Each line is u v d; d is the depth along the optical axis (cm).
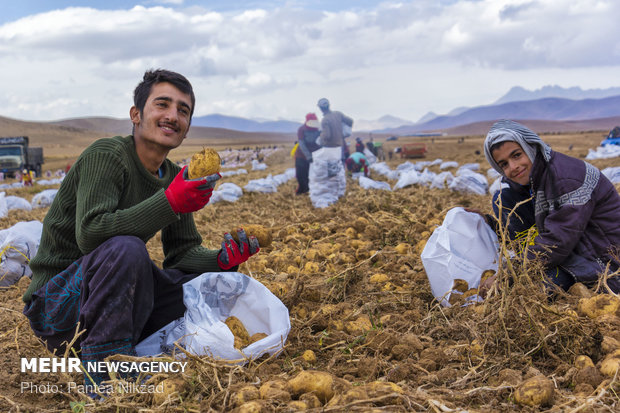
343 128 974
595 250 340
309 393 220
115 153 265
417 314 340
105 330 249
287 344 296
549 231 334
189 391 239
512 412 214
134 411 228
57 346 280
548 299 332
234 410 211
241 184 1628
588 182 334
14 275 498
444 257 358
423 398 217
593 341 265
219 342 259
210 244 629
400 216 688
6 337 347
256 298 292
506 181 373
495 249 363
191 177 251
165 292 295
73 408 228
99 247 254
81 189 261
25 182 2369
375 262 489
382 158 3362
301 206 987
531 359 266
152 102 273
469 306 324
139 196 283
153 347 279
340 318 349
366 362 266
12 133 18062
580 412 204
